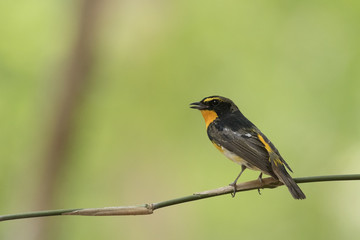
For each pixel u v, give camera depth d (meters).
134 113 15.46
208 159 15.09
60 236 14.48
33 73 14.98
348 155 13.73
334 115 13.86
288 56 14.49
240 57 14.75
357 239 13.44
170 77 15.13
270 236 14.13
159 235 15.19
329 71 14.02
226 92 14.72
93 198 15.41
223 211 14.73
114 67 15.53
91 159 15.66
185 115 15.09
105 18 15.22
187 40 15.02
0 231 14.40
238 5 14.85
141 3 15.17
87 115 15.51
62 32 15.23
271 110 14.43
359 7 13.98
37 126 15.04
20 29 14.95
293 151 14.18
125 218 14.98
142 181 15.46
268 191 14.47
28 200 14.83
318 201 14.05
